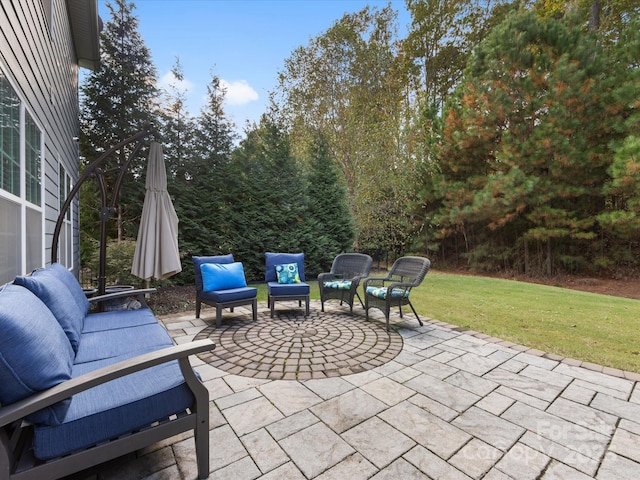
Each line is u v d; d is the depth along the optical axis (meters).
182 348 1.47
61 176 4.79
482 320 4.43
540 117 9.38
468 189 10.96
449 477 1.53
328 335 3.66
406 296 4.11
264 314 4.66
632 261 9.88
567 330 3.97
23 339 1.20
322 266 9.38
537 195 9.49
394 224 12.45
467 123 10.32
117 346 2.06
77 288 2.72
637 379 2.59
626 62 8.41
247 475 1.53
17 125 2.57
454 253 13.65
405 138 11.95
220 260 4.58
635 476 1.54
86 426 1.27
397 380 2.55
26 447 1.28
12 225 2.43
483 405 2.19
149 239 3.49
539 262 10.94
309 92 11.61
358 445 1.76
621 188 8.12
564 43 8.75
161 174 3.64
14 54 2.45
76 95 6.75
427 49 14.38
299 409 2.12
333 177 9.84
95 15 5.69
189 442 1.79
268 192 8.41
